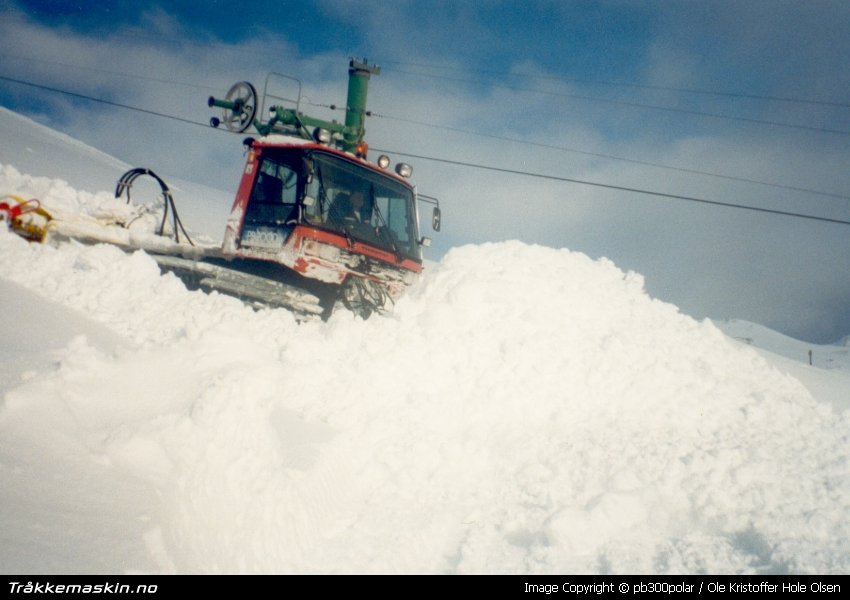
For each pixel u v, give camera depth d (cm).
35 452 373
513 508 429
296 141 941
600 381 582
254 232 945
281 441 454
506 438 521
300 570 345
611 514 403
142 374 474
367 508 423
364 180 959
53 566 280
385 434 499
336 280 891
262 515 371
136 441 394
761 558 381
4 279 729
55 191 1174
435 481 462
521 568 365
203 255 1035
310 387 553
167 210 1142
